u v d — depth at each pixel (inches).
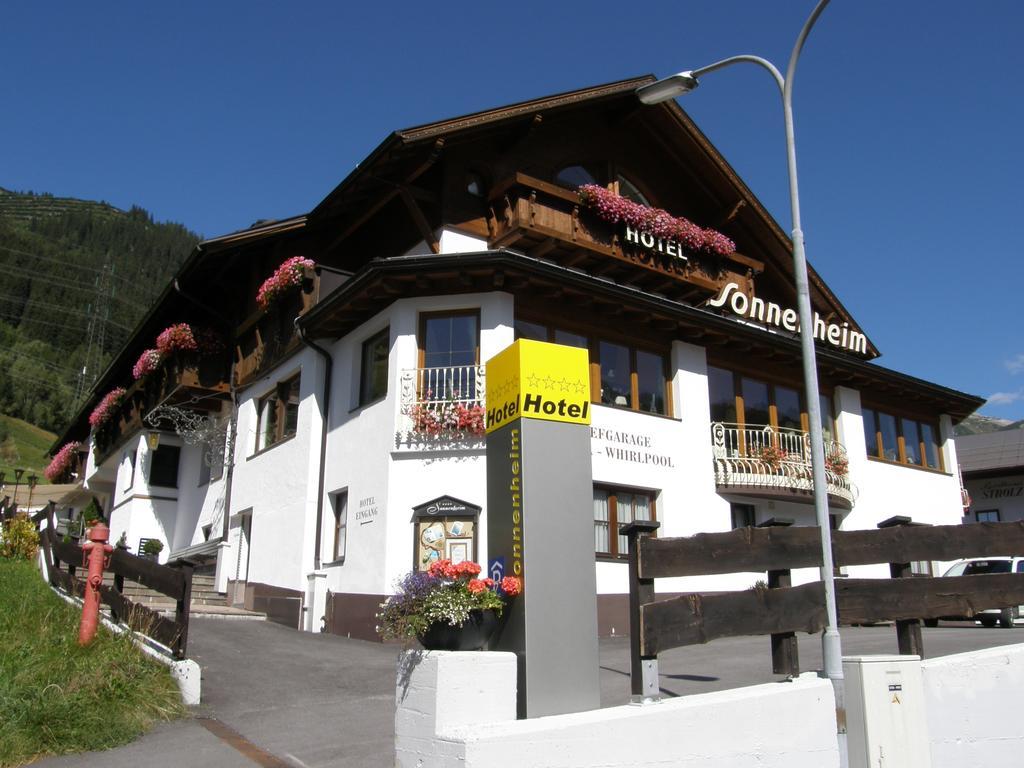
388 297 606.9
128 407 1066.1
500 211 658.8
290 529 660.1
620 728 216.5
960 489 946.1
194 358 828.0
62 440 1592.0
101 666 319.6
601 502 613.6
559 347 298.8
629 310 642.8
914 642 301.3
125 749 278.8
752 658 457.7
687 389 683.4
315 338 673.6
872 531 305.0
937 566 811.4
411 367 591.8
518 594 266.4
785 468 714.8
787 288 866.8
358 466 613.3
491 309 590.2
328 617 601.0
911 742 251.1
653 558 255.6
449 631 249.9
